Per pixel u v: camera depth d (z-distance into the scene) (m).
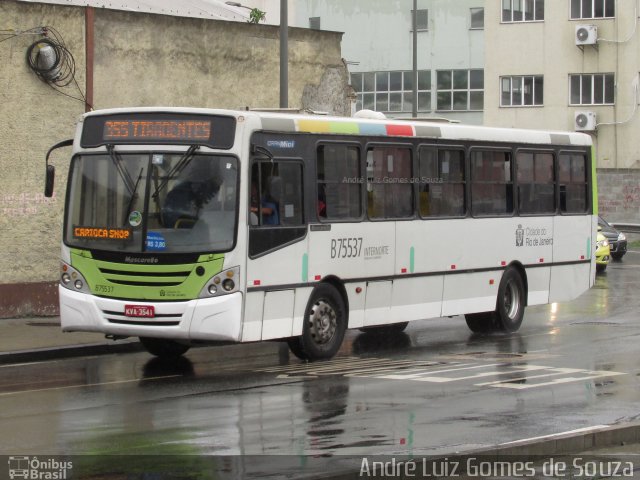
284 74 24.45
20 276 22.61
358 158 18.41
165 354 18.55
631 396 13.72
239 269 15.98
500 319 21.75
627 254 50.59
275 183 16.73
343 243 17.97
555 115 66.25
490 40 67.50
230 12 33.50
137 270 16.12
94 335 20.06
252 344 20.31
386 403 13.23
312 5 73.25
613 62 65.00
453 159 20.58
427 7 71.00
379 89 72.31
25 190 22.59
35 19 22.56
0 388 14.85
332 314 17.78
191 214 16.09
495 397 13.64
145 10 28.02
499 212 21.72
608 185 65.06
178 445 10.69
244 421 12.04
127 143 16.53
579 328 22.58
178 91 25.09
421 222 19.69
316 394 13.98
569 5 65.75
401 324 22.45
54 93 22.89
